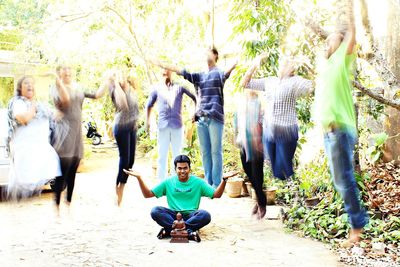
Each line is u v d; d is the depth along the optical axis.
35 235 4.91
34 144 4.61
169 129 6.04
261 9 5.33
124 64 8.77
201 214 4.82
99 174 9.13
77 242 4.69
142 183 4.90
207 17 8.42
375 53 4.86
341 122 2.99
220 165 5.27
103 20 7.87
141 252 4.41
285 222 5.33
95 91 4.54
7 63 7.32
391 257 4.24
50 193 6.89
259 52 5.29
